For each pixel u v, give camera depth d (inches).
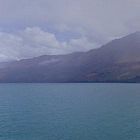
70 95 7440.9
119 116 3376.0
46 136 2311.8
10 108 4471.0
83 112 3799.2
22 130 2573.8
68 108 4325.8
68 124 2854.3
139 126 2696.9
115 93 7790.4
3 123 2994.6
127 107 4333.2
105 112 3757.4
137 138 2208.4
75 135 2330.2
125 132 2416.3
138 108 4173.2
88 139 2185.0
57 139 2209.6
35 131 2518.5
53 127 2701.8
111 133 2384.4
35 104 5078.7
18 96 7322.8
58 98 6451.8
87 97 6579.7
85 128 2618.1
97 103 5059.1
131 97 6294.3
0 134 2404.0
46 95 7632.9
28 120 3186.5
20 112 3934.5
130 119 3132.4
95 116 3400.6
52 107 4520.2
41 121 3095.5
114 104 4830.2
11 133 2440.9
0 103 5339.6
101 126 2714.1
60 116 3454.7
